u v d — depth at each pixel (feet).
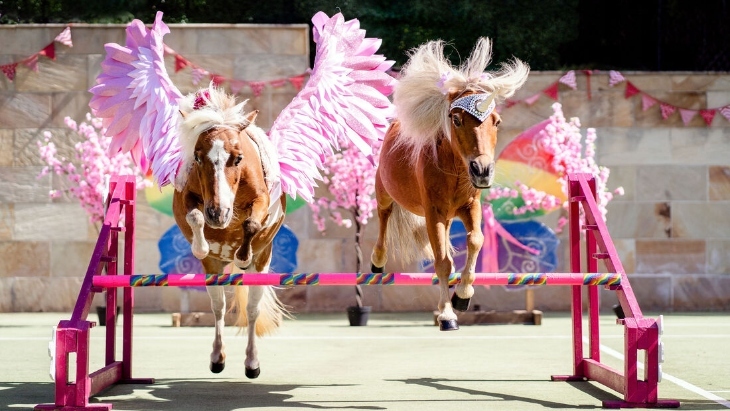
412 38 56.29
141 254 43.55
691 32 59.00
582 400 20.99
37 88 44.09
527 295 40.04
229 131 19.54
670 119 45.01
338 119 24.21
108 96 23.94
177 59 43.34
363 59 25.27
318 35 25.71
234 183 19.45
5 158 43.96
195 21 59.67
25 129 43.98
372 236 44.16
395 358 28.68
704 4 58.23
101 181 38.93
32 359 28.27
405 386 23.15
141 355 29.43
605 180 39.47
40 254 43.86
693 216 45.06
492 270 39.17
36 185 43.96
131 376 24.21
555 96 44.60
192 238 21.70
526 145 39.37
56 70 44.16
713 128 45.11
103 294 44.73
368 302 44.60
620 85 44.98
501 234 39.52
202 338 34.17
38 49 44.42
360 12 56.70
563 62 59.98
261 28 44.52
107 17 58.59
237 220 21.13
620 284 21.03
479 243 21.79
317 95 24.11
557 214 44.45
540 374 25.31
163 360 28.27
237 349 30.91
